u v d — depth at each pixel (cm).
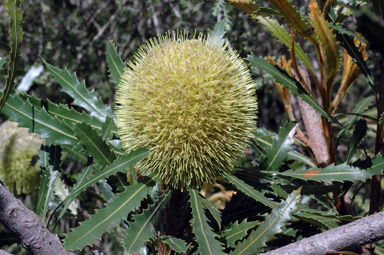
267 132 44
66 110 37
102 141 33
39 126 34
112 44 40
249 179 36
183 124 32
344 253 28
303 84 36
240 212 36
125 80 36
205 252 29
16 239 35
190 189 33
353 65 38
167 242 31
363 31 21
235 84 33
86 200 43
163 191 34
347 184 37
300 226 37
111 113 38
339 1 34
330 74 35
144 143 33
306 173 35
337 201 37
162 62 33
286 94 42
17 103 34
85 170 35
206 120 32
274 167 38
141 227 31
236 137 33
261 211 36
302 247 28
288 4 33
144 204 38
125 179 36
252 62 36
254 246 30
